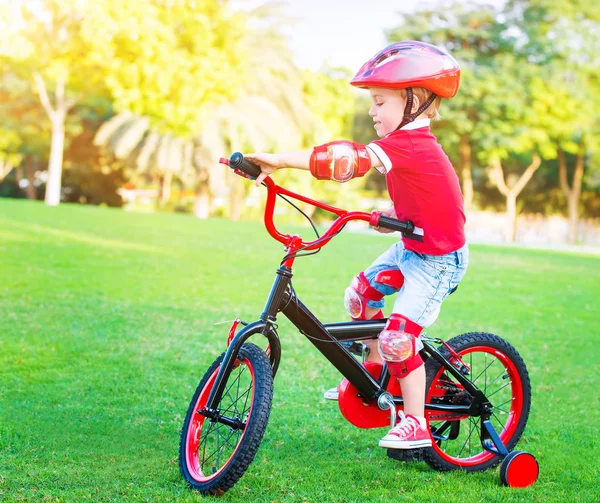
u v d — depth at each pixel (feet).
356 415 10.25
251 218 117.60
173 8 73.31
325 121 112.68
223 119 97.71
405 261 9.84
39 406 12.59
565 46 94.68
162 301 22.86
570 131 93.66
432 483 10.01
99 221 49.32
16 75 89.45
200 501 8.87
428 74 9.20
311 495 9.34
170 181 119.03
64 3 74.69
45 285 24.31
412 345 9.61
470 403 10.66
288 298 9.52
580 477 10.38
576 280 33.94
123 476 9.61
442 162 9.30
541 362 17.67
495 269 36.68
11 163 109.91
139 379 14.57
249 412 9.17
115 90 72.28
